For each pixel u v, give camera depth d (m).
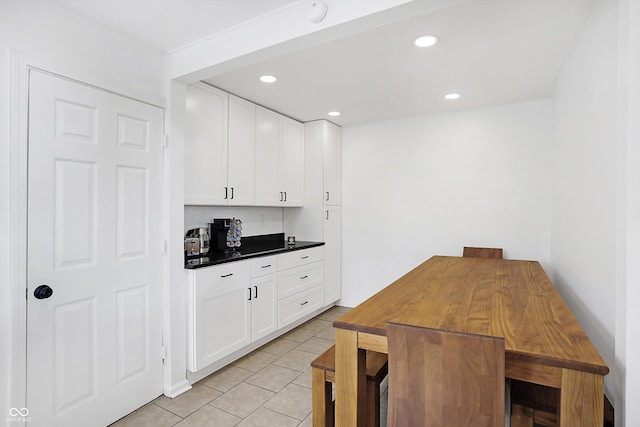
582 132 2.00
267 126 3.52
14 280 1.59
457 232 3.70
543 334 1.33
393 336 1.19
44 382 1.70
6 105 1.56
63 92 1.77
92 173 1.90
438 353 1.13
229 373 2.64
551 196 3.21
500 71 2.61
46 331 1.71
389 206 4.05
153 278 2.24
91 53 1.90
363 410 1.50
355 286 4.27
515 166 3.43
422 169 3.86
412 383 1.17
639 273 1.23
